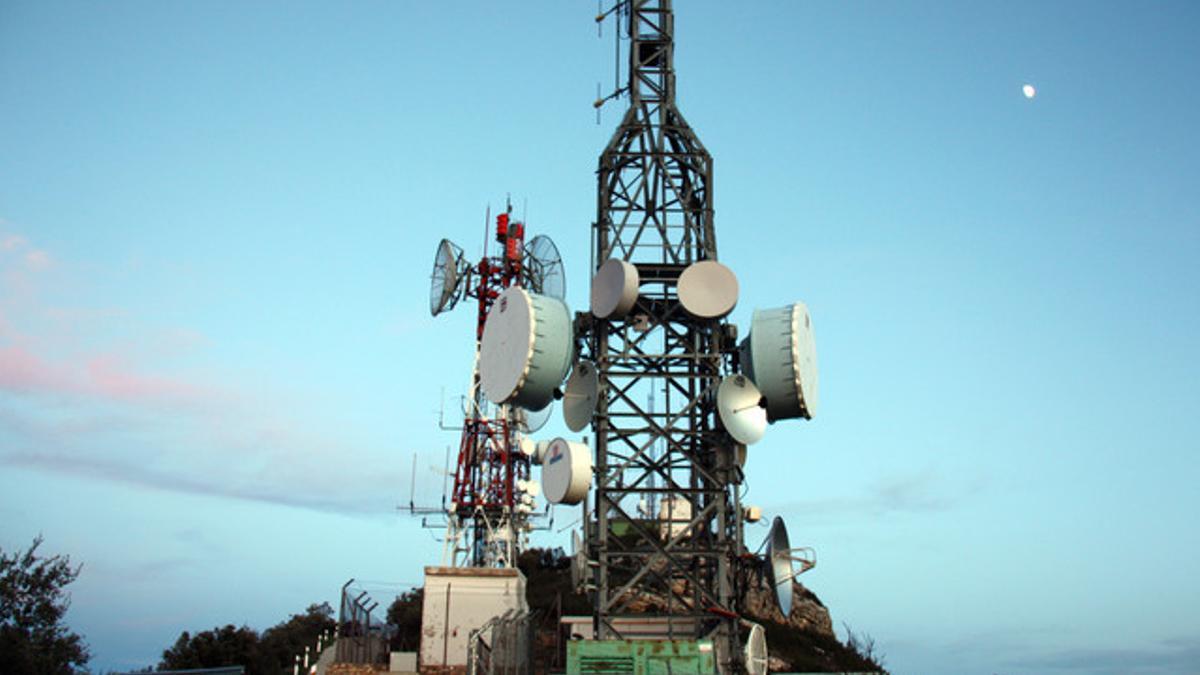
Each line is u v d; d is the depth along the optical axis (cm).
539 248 6000
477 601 4778
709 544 3728
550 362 3578
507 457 6253
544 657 4725
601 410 3784
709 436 3791
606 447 3769
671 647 3325
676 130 4100
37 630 3528
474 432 6306
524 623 3938
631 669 3316
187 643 6291
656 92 4188
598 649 3331
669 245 3978
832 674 5059
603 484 3725
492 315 3841
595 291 3788
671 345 3903
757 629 3700
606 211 4009
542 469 3731
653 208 4034
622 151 4066
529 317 3584
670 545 3694
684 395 3878
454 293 6269
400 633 6531
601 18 4269
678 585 4253
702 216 4038
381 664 4881
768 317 3684
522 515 6494
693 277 3759
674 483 3772
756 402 3656
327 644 6800
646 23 4228
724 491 3750
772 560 3562
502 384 3644
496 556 6069
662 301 3928
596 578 3681
